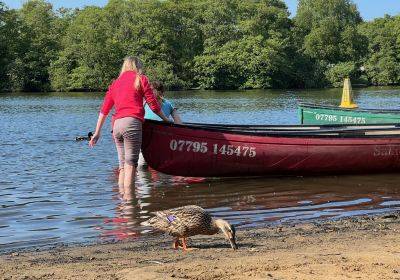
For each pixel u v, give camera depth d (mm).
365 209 7121
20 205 7414
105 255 5188
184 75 65125
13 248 5582
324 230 6004
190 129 8805
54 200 7656
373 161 9484
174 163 8836
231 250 5184
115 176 9234
